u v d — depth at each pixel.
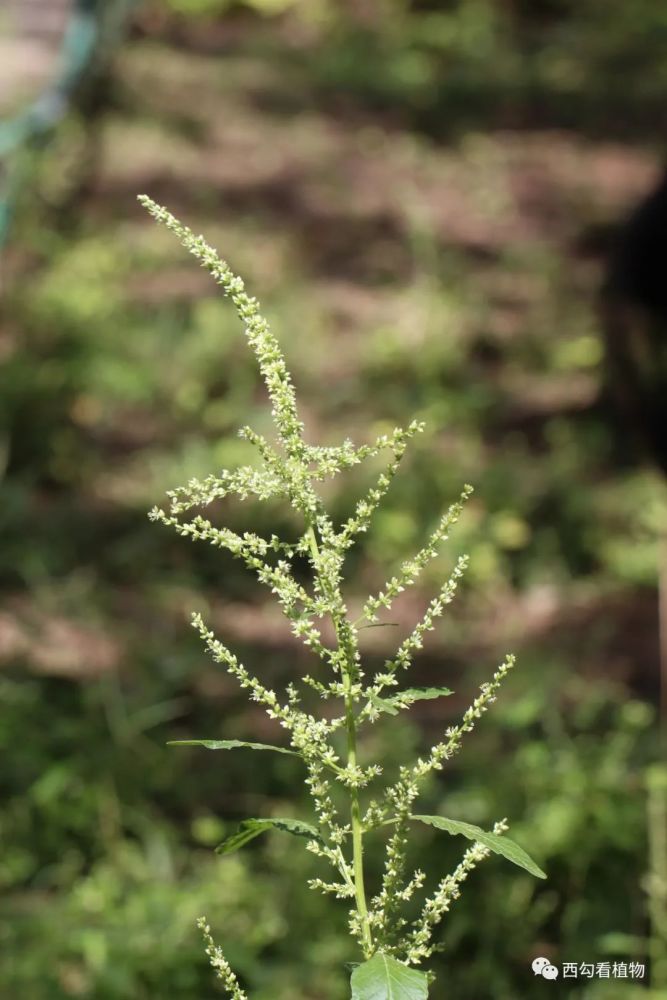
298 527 7.92
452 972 4.66
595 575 7.87
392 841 1.68
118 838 5.40
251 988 4.58
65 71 13.16
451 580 1.68
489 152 14.99
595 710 6.37
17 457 8.52
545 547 8.05
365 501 1.66
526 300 11.46
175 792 5.77
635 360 5.63
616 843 4.91
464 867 1.69
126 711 6.27
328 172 13.91
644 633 7.36
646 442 5.78
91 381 9.25
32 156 11.62
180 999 4.53
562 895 4.87
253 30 18.36
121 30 16.11
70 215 11.91
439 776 5.82
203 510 8.05
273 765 5.93
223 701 6.52
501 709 6.39
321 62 17.05
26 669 6.51
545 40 18.81
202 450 8.80
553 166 14.80
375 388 9.86
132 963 4.57
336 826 1.67
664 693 6.39
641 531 8.12
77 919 4.89
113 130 13.77
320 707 6.47
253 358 9.88
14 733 5.80
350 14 19.00
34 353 9.50
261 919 4.89
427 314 10.67
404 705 1.66
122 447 8.83
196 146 14.05
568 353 10.12
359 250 12.31
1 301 10.07
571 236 13.02
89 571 7.55
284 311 10.80
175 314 10.30
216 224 12.45
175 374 9.55
